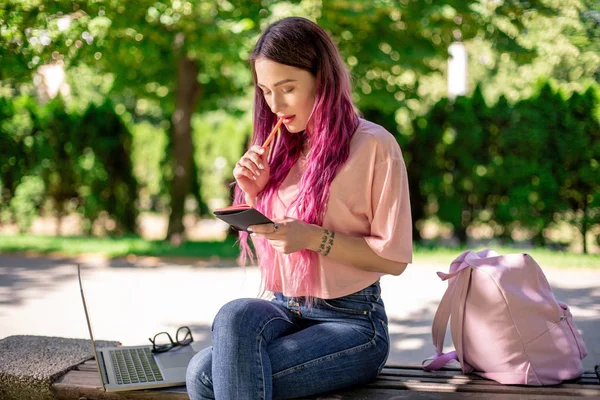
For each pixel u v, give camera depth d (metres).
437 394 2.29
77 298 5.41
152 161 10.83
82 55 6.54
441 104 8.30
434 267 6.72
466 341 2.50
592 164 7.62
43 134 9.11
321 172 2.29
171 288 5.82
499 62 11.59
